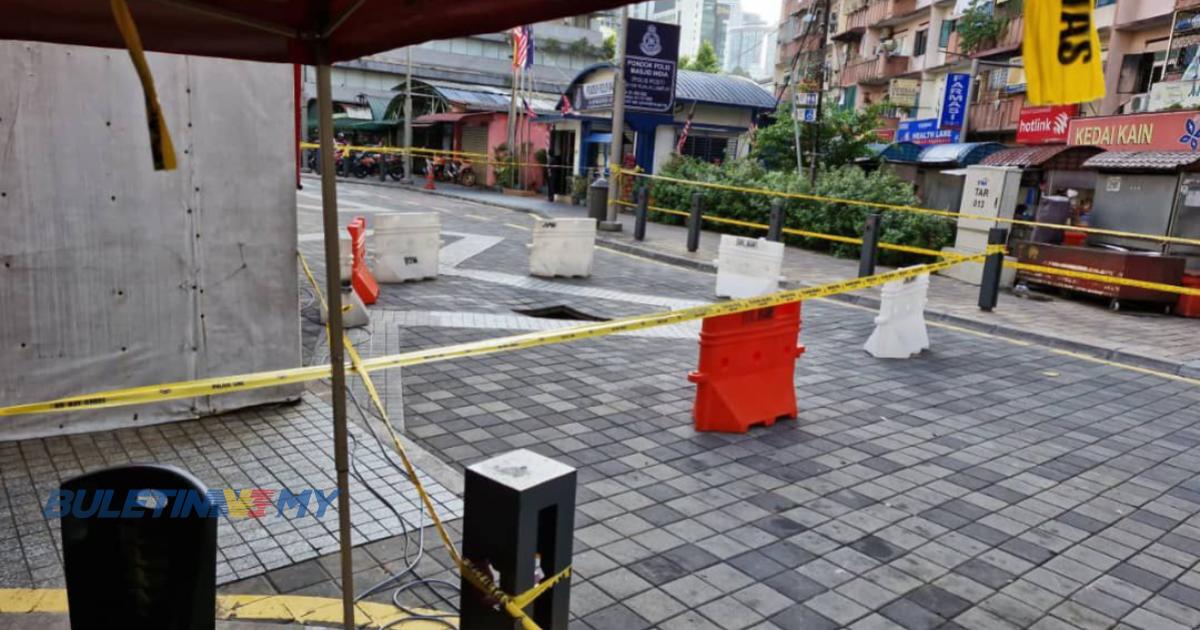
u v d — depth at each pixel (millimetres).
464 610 2252
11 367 4363
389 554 3541
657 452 4945
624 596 3336
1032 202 18203
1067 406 6406
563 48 63375
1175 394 6922
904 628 3211
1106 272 10797
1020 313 10148
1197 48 18922
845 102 40469
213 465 4316
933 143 26844
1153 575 3742
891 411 6031
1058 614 3371
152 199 4594
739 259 9891
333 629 2936
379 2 2082
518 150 28391
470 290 9773
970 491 4613
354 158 33312
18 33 2217
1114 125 15539
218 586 3211
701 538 3877
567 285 10594
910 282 7703
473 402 5680
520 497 2055
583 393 6027
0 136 4160
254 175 4891
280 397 5227
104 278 4520
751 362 5445
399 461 4520
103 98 4387
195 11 2193
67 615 2934
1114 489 4750
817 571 3625
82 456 4301
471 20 2158
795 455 5027
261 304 5039
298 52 2486
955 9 29703
